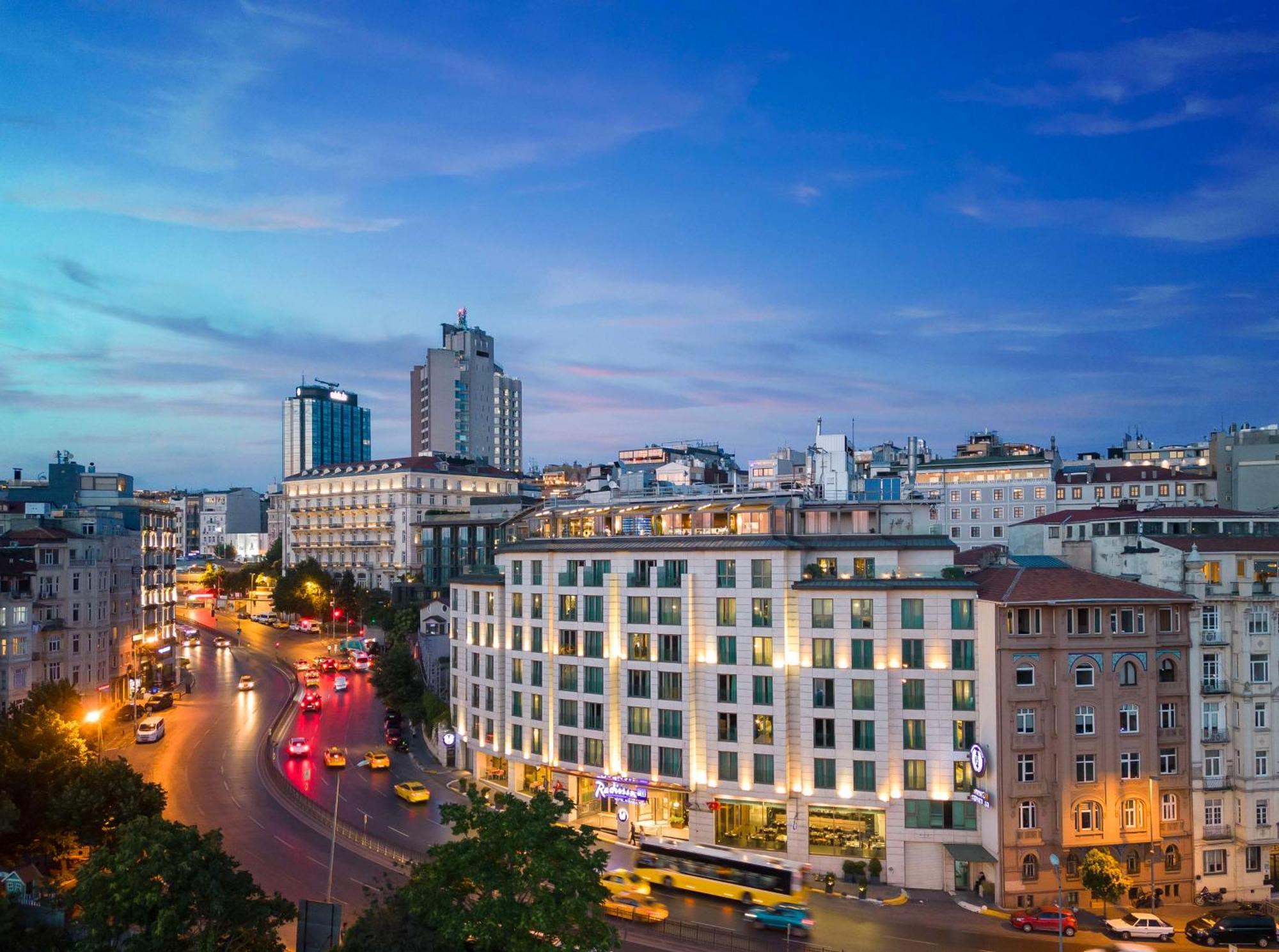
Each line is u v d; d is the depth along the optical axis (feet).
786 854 284.82
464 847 177.17
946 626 275.59
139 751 403.54
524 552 344.08
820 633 284.41
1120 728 265.13
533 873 168.86
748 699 291.79
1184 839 265.34
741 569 295.89
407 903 176.76
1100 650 264.93
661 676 307.78
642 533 342.03
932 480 645.51
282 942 216.74
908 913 251.39
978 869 266.77
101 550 465.06
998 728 260.83
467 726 373.61
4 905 186.39
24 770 269.64
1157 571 283.79
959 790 271.28
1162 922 238.48
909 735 275.80
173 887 167.63
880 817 277.03
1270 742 269.64
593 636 323.37
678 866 271.69
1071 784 260.21
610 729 316.19
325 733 444.14
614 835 306.96
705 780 296.10
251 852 280.10
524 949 165.27
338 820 314.96
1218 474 565.94
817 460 355.36
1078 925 245.65
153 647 539.29
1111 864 245.45
